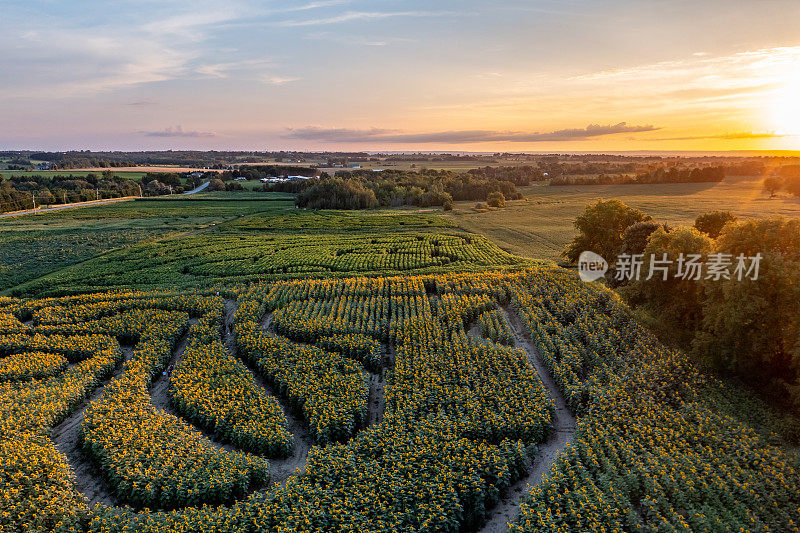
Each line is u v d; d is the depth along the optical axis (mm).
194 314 54156
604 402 32188
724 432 28734
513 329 47688
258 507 23797
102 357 41500
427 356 39406
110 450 28547
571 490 24703
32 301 57156
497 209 143750
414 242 92375
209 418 32219
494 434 30219
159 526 22875
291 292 58750
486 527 24391
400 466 26156
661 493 23719
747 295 33250
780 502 23562
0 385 37500
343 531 22328
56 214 130000
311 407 32750
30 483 25516
